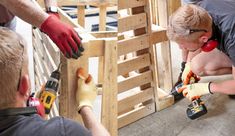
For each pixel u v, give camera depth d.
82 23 2.76
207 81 2.53
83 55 1.21
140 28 2.13
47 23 1.05
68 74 1.21
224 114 2.33
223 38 1.72
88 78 1.24
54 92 1.17
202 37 1.66
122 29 2.04
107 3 2.68
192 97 2.12
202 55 2.25
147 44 2.20
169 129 2.21
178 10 1.71
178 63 3.10
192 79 2.27
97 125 1.11
